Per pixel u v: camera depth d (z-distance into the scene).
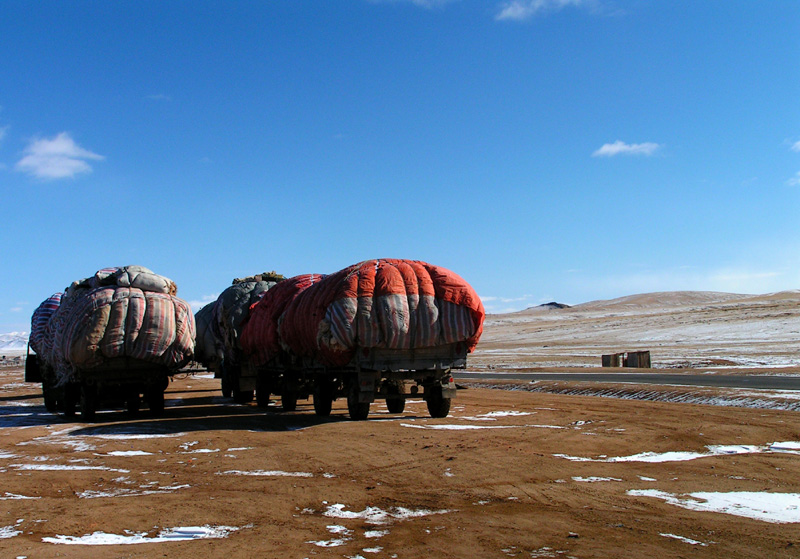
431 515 8.66
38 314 26.64
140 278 20.28
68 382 20.70
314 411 21.91
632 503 9.16
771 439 14.23
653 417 18.02
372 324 17.02
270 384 24.39
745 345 68.94
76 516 8.66
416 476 10.92
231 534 7.92
